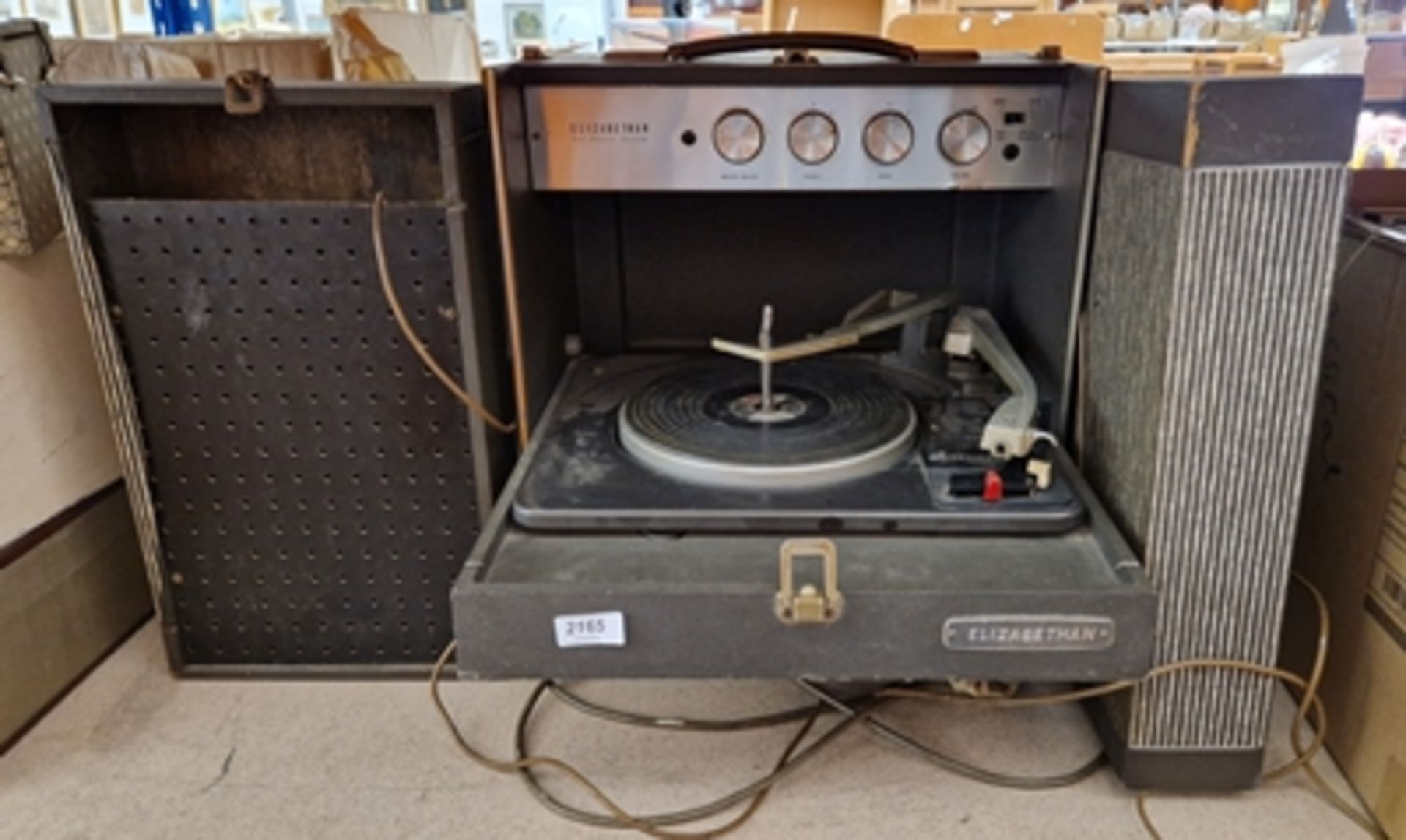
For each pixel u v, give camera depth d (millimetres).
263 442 903
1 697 899
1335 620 879
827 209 1055
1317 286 653
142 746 898
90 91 789
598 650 663
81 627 1008
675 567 700
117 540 1065
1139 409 718
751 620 649
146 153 899
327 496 919
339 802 830
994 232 1047
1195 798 819
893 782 842
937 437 850
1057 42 1536
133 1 1966
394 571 947
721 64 842
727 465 778
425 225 819
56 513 985
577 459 833
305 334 863
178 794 840
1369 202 895
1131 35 2348
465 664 668
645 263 1075
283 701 960
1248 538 719
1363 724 824
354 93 782
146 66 1068
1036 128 857
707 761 875
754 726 915
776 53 930
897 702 943
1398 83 1222
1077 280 822
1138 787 819
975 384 945
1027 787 832
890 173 870
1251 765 808
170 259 844
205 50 1094
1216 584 734
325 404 886
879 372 1002
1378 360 824
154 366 880
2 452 918
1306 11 2115
